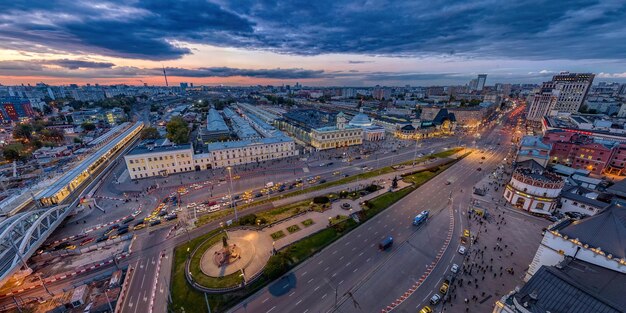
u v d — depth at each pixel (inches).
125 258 2783.0
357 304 2202.3
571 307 1547.7
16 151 6122.1
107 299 2171.5
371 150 6953.7
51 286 2427.4
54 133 7864.2
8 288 2397.9
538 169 3981.3
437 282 2427.4
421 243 2994.6
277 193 4276.6
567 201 3595.0
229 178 4958.2
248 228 3255.4
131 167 4916.3
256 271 2554.1
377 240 3051.2
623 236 1942.7
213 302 2212.1
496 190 4382.4
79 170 4635.8
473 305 2162.9
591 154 5064.0
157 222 3408.0
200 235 3152.1
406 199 4084.6
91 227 3373.5
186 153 5295.3
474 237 3080.7
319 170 5374.0
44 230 2999.5
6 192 4158.5
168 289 2368.4
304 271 2573.8
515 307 1582.2
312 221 3405.5
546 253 2269.9
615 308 1446.9
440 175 5103.3
